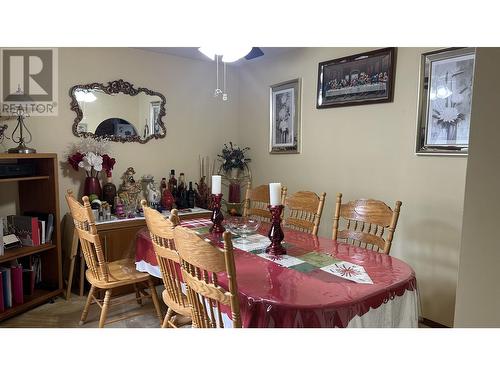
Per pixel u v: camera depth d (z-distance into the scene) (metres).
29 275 2.83
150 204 3.57
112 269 2.58
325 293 1.42
